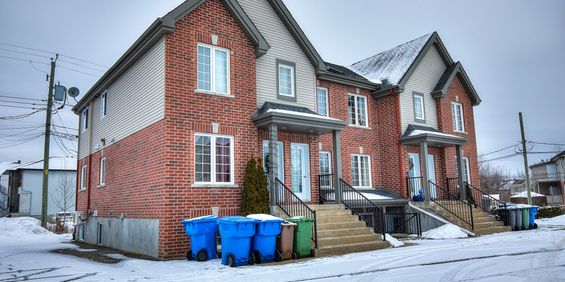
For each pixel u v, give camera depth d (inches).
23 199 1737.2
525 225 800.9
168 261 456.4
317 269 374.9
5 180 1993.1
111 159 687.7
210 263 425.1
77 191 890.7
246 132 570.9
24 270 417.7
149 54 564.7
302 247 456.4
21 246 717.9
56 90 1047.6
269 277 339.6
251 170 533.6
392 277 325.7
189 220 455.8
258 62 629.6
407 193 795.4
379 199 730.2
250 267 396.2
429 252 474.9
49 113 1048.2
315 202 652.7
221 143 549.3
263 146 608.4
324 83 776.9
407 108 845.8
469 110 987.9
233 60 574.9
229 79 569.3
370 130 840.3
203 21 555.2
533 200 1945.1
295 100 663.1
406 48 945.5
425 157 768.3
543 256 415.5
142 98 578.6
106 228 682.2
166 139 501.0
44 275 384.8
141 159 565.3
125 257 514.0
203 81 550.0
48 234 1002.7
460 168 828.6
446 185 877.8
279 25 670.5
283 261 431.5
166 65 515.5
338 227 551.8
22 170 1755.7
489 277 315.9
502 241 575.2
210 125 538.3
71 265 447.2
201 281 330.6
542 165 2662.4
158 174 511.2
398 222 775.7
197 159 525.3
